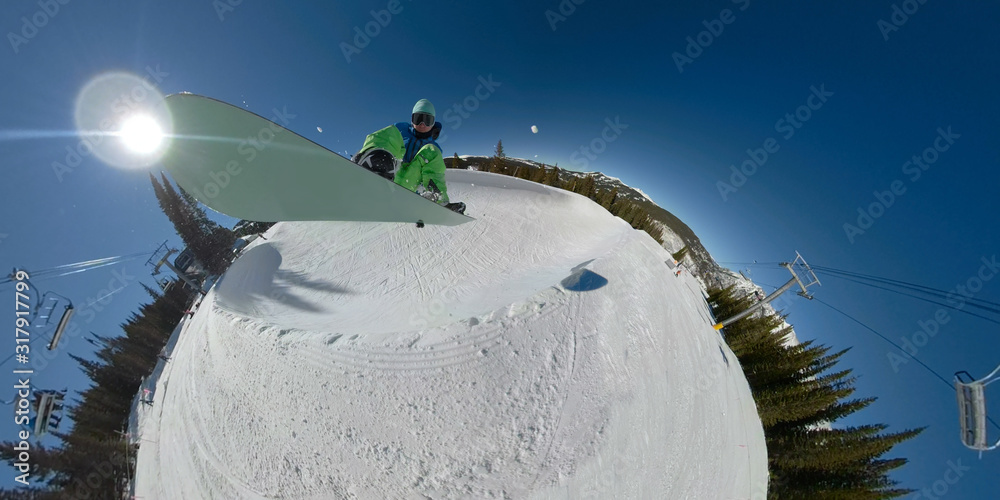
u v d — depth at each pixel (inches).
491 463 216.8
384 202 148.7
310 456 237.5
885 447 343.0
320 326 333.1
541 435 228.5
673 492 229.6
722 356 381.7
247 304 424.5
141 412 401.4
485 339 269.7
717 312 568.1
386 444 229.6
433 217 163.0
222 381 311.7
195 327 442.6
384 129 145.6
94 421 429.7
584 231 531.8
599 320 309.4
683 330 369.4
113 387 508.1
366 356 266.7
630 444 235.8
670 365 312.2
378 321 349.4
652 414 261.0
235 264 523.5
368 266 477.1
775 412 367.2
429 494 209.9
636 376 281.3
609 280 358.6
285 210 150.2
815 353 459.8
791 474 322.3
